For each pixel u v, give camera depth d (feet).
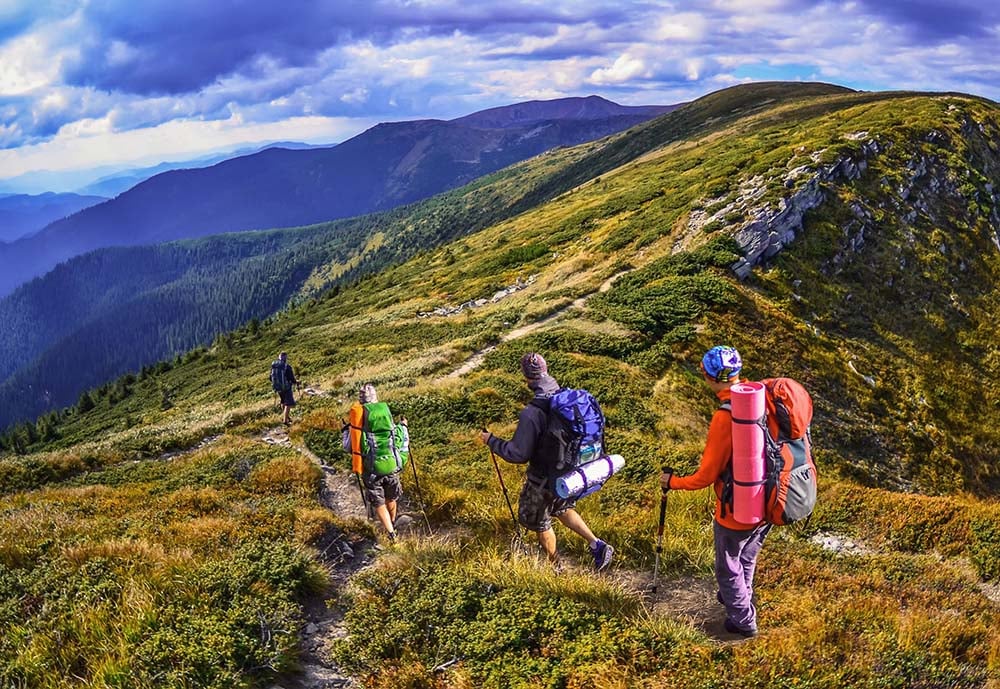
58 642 18.60
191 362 334.44
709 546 27.14
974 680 17.03
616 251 151.53
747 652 17.61
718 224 130.31
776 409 17.79
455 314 162.91
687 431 64.13
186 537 27.30
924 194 149.69
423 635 20.17
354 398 72.08
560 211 282.97
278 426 60.85
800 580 25.25
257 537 27.53
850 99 311.27
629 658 17.85
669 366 83.82
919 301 124.26
